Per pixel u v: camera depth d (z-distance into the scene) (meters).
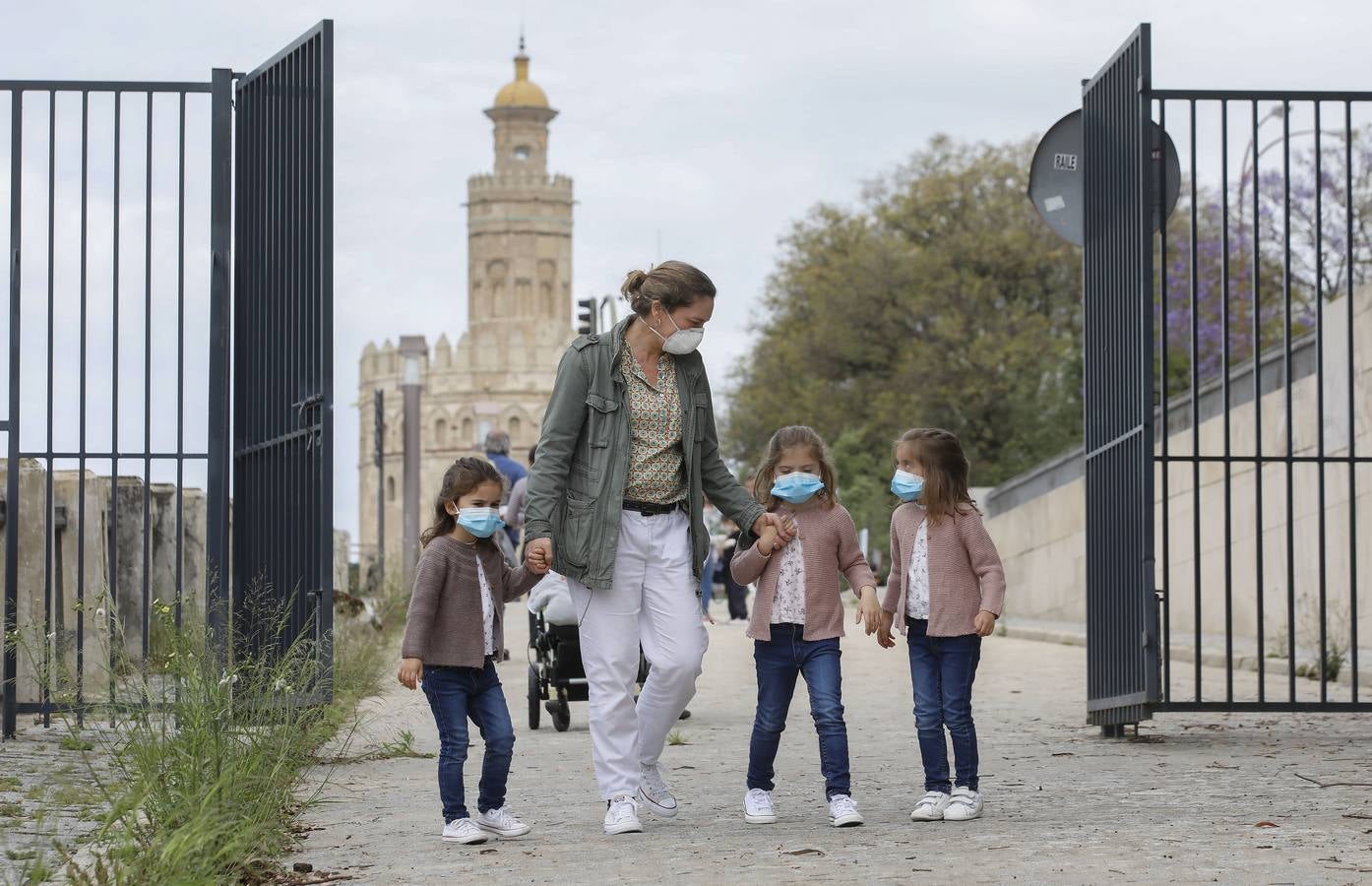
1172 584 21.09
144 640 8.00
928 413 51.88
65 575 11.66
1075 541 25.41
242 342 10.09
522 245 136.00
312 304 9.25
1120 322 9.66
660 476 6.64
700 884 5.40
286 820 6.61
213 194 9.89
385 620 17.98
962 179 55.88
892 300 54.06
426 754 9.30
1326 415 17.34
